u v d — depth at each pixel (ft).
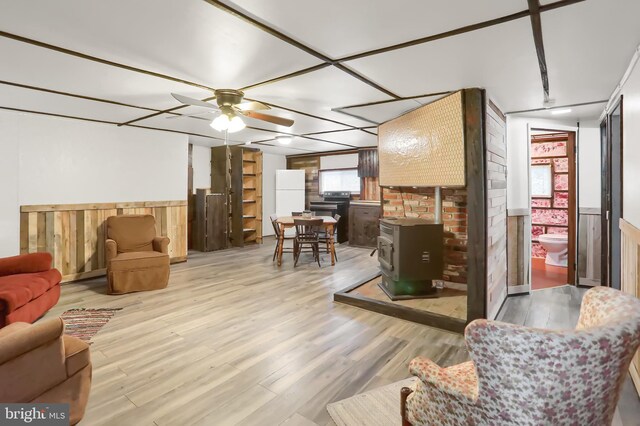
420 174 11.59
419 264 11.45
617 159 10.84
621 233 8.69
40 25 6.21
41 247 14.11
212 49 7.21
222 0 5.34
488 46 6.91
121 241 14.87
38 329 5.13
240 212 23.53
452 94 9.93
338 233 25.72
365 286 13.43
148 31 6.41
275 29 6.30
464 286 12.66
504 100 10.80
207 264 18.47
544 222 19.94
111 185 16.28
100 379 7.21
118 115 13.85
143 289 13.51
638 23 5.85
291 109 12.37
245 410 6.21
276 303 12.12
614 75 8.46
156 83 9.46
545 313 11.33
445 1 5.26
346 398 6.56
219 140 21.44
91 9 5.64
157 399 6.53
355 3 5.37
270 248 23.56
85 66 8.23
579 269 14.44
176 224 18.83
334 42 6.82
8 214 13.23
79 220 15.26
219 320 10.51
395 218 13.46
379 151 14.85
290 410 6.22
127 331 9.66
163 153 18.21
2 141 13.03
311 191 28.89
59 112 13.29
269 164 29.07
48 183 14.30
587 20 5.78
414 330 9.83
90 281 15.17
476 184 9.34
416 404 4.64
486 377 3.54
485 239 9.37
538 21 5.84
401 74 8.59
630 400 6.70
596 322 4.07
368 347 8.74
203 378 7.27
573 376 3.29
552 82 9.06
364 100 11.11
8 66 8.25
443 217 13.02
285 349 8.61
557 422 3.41
